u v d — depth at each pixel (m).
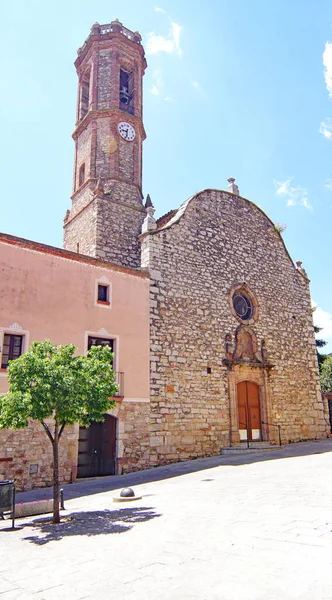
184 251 20.39
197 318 19.92
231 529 6.93
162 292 18.98
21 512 9.98
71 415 9.26
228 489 10.78
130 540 6.90
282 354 23.20
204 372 19.42
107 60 26.22
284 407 22.33
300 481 10.88
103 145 24.66
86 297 16.48
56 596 4.74
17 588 5.09
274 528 6.70
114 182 24.00
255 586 4.51
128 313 17.56
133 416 16.72
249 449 18.95
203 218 21.78
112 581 5.06
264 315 23.05
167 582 4.86
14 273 14.86
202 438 18.55
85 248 23.48
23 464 13.74
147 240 19.33
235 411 20.02
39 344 9.99
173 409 17.94
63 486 14.09
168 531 7.23
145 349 17.72
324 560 5.12
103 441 15.97
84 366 9.77
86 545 6.84
